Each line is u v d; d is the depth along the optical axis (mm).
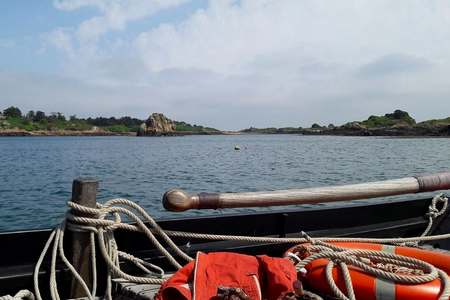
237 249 4609
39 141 128500
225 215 4652
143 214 4105
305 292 3256
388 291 3334
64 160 46125
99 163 41781
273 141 134000
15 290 3705
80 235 3797
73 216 3762
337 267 3580
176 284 3221
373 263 3826
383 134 185875
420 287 3316
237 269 3303
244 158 49812
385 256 3756
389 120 195375
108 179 27828
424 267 3602
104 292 3990
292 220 5000
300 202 4312
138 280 3812
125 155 56094
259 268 3387
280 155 56219
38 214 16312
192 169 35250
